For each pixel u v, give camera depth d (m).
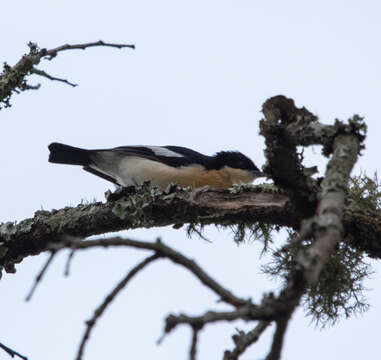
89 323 5.05
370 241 9.67
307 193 9.08
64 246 4.90
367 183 10.03
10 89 10.11
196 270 5.04
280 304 4.68
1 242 11.25
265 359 4.87
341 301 10.22
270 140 8.60
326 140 8.32
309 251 5.08
